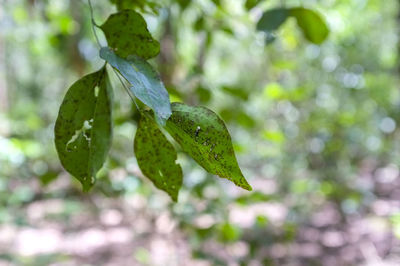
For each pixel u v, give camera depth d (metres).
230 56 4.97
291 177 5.58
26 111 7.02
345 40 5.11
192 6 1.42
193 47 2.05
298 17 1.02
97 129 0.54
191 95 1.46
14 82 8.08
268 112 4.96
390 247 3.92
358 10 4.96
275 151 5.68
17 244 4.33
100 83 0.54
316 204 4.82
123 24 0.59
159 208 2.38
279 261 2.96
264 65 5.27
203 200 1.69
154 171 0.61
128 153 2.24
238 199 1.55
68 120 0.54
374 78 5.03
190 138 0.48
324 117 4.51
